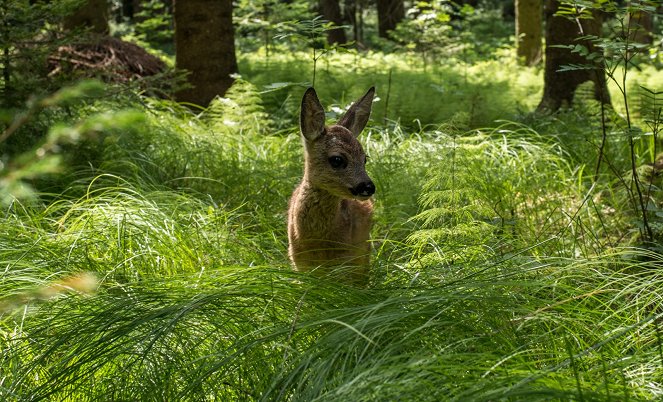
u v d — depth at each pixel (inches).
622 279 203.2
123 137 342.6
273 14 854.5
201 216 272.8
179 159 348.8
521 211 302.2
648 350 180.9
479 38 1125.1
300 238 244.1
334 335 162.7
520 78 674.8
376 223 290.8
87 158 327.0
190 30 503.8
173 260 240.1
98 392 174.1
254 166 350.0
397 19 1156.5
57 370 173.3
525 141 369.7
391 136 418.6
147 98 434.6
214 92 506.3
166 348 175.9
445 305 177.8
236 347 170.9
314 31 335.9
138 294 195.3
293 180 330.6
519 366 155.9
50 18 338.6
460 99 493.4
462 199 289.0
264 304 187.5
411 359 149.7
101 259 238.4
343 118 264.4
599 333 185.3
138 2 1187.3
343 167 236.4
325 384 148.3
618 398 138.8
